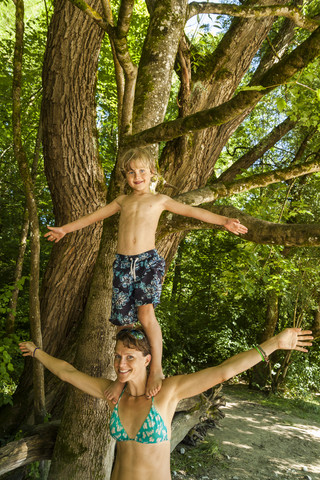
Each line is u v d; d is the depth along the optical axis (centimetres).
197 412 663
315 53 250
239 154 1234
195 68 593
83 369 390
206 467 687
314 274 1112
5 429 575
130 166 278
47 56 551
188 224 394
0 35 1211
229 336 1404
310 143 1059
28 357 638
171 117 1191
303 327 1373
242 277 677
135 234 273
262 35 601
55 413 590
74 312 627
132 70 344
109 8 336
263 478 667
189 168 605
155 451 243
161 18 418
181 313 1446
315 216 1128
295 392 1310
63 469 377
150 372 258
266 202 640
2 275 1177
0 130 1048
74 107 554
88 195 589
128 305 272
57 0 542
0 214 1227
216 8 435
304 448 829
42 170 1223
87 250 609
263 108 1059
